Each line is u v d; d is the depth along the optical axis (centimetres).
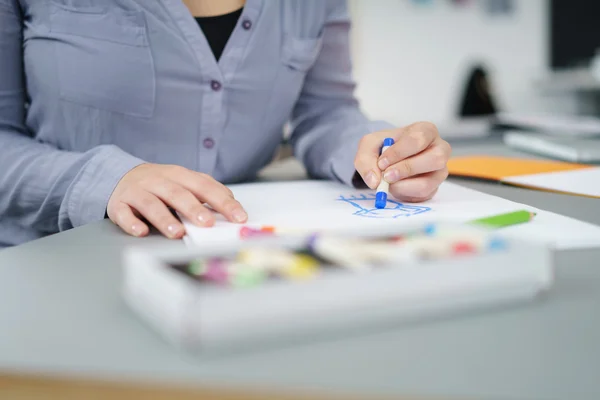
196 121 89
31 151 74
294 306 32
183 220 59
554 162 101
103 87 84
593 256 49
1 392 31
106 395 29
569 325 35
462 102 347
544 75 390
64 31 83
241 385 28
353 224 58
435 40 396
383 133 76
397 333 34
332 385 28
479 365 30
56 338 34
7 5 83
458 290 36
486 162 101
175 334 32
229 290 31
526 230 55
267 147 97
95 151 70
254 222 59
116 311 38
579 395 27
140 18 83
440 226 43
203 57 86
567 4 385
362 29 389
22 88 88
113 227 60
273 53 91
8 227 80
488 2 398
